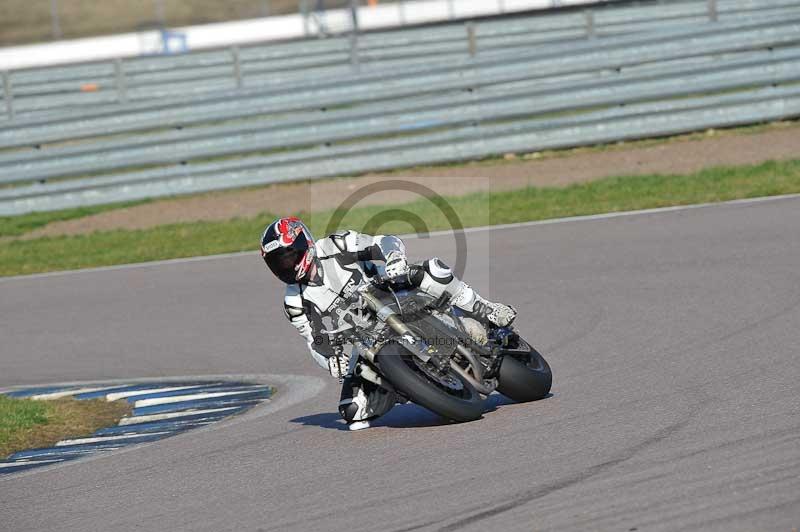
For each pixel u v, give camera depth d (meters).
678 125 70.81
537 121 71.12
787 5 81.44
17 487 23.00
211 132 72.88
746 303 33.12
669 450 18.86
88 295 50.09
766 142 66.31
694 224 47.62
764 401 21.67
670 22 85.19
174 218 67.94
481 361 23.44
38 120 73.75
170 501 20.12
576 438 20.55
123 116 73.69
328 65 83.81
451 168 70.81
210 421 28.39
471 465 19.58
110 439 27.70
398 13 135.50
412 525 16.59
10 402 31.98
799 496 15.62
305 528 17.17
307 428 25.31
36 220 72.38
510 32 83.75
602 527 15.41
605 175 63.59
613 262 42.53
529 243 48.41
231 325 41.06
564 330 33.34
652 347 29.28
